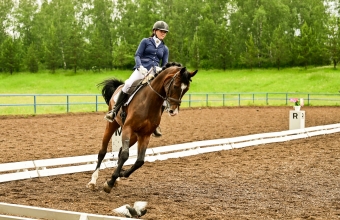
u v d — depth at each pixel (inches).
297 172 405.1
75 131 722.8
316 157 495.5
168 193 315.3
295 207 276.2
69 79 3134.8
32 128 752.3
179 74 279.6
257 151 545.3
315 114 1157.7
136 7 3804.1
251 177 380.5
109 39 3846.0
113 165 422.3
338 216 253.1
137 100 296.4
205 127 814.5
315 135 719.1
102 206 270.1
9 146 538.9
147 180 364.5
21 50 3769.7
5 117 949.2
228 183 354.0
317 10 3688.5
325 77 2576.3
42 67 3678.6
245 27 3622.0
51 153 490.9
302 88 2399.1
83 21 4030.5
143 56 322.0
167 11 3794.3
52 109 1238.3
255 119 993.5
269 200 295.6
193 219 241.1
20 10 3993.6
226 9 3806.6
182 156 495.8
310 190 329.4
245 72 3154.5
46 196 297.6
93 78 3137.3
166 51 330.3
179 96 281.0
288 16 3651.6
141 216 241.6
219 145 581.6
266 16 3624.5
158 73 299.0
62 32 3732.8
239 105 1478.8
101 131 729.0
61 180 358.3
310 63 3304.6
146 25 3654.0
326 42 3043.8
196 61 3435.0
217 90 2519.7
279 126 835.4
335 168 426.0
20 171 393.7
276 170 415.5
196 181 361.4
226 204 282.2
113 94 339.3
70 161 393.1
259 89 2466.8
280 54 3211.1
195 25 3779.5
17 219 191.8
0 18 3978.8
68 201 283.6
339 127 813.2
